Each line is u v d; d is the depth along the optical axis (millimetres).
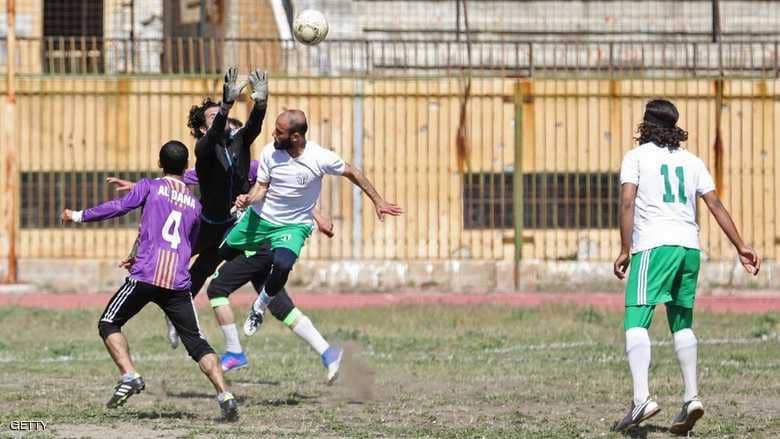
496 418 26656
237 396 30109
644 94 64812
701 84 64625
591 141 64812
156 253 25484
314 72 67938
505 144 64812
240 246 30047
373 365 36406
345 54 70250
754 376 33906
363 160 64562
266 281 29438
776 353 39469
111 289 63969
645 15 77000
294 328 30219
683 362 24266
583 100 64812
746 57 73688
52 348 40500
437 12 75562
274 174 29094
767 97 64688
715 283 64375
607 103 64812
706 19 77438
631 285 24062
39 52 71750
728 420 26453
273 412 27234
